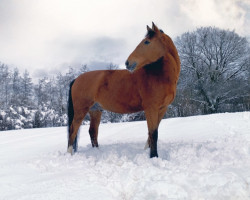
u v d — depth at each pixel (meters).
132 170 3.42
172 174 3.05
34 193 2.85
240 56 29.50
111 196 2.77
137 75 4.55
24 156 5.48
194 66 30.17
